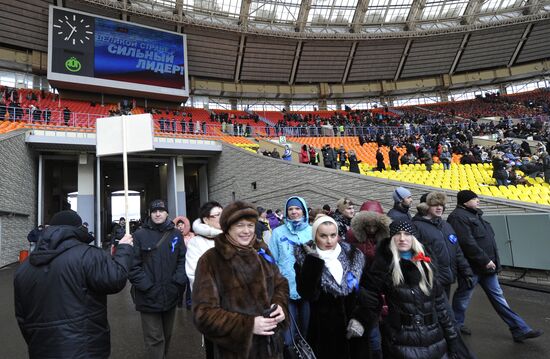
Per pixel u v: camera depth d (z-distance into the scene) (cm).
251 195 1705
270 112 3591
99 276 204
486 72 3844
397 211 414
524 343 378
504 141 1998
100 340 208
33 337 196
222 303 187
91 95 2619
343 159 1742
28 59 2634
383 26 3466
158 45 2719
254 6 3094
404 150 2050
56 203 2303
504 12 3453
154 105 2866
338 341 257
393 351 238
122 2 2592
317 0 3184
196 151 1938
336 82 3784
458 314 400
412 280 238
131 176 2783
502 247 708
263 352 187
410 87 3844
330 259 272
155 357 316
